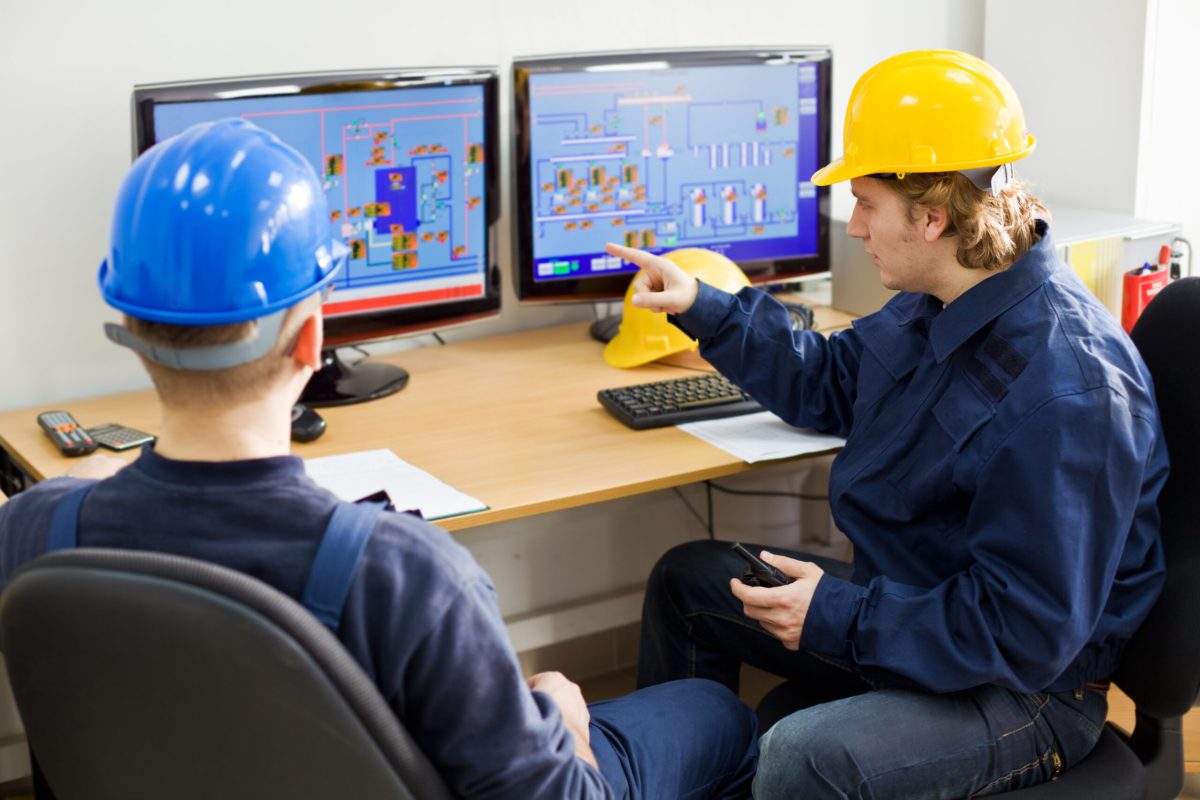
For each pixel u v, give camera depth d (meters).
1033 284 1.54
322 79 1.98
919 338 1.67
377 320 2.13
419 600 0.97
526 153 2.21
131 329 0.99
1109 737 1.61
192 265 0.97
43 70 2.00
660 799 1.46
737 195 2.37
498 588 2.55
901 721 1.50
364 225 2.08
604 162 2.26
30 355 2.10
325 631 0.93
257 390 1.00
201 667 0.93
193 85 1.89
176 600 0.91
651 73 2.25
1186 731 2.04
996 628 1.47
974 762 1.50
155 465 1.00
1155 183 2.67
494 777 1.01
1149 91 2.59
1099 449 1.44
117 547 0.99
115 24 2.04
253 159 1.01
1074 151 2.74
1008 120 1.54
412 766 0.98
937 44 2.86
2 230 2.04
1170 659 1.52
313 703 0.93
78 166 2.06
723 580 1.87
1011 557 1.47
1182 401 1.58
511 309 2.48
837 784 1.46
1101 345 1.51
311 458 1.84
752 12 2.60
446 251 2.17
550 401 2.09
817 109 2.38
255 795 0.98
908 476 1.63
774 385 1.90
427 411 2.05
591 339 2.43
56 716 1.00
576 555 2.62
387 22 2.24
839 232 2.47
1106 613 1.54
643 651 2.00
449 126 2.12
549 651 2.65
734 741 1.58
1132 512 1.46
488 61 2.35
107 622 0.93
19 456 1.87
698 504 2.73
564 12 2.40
